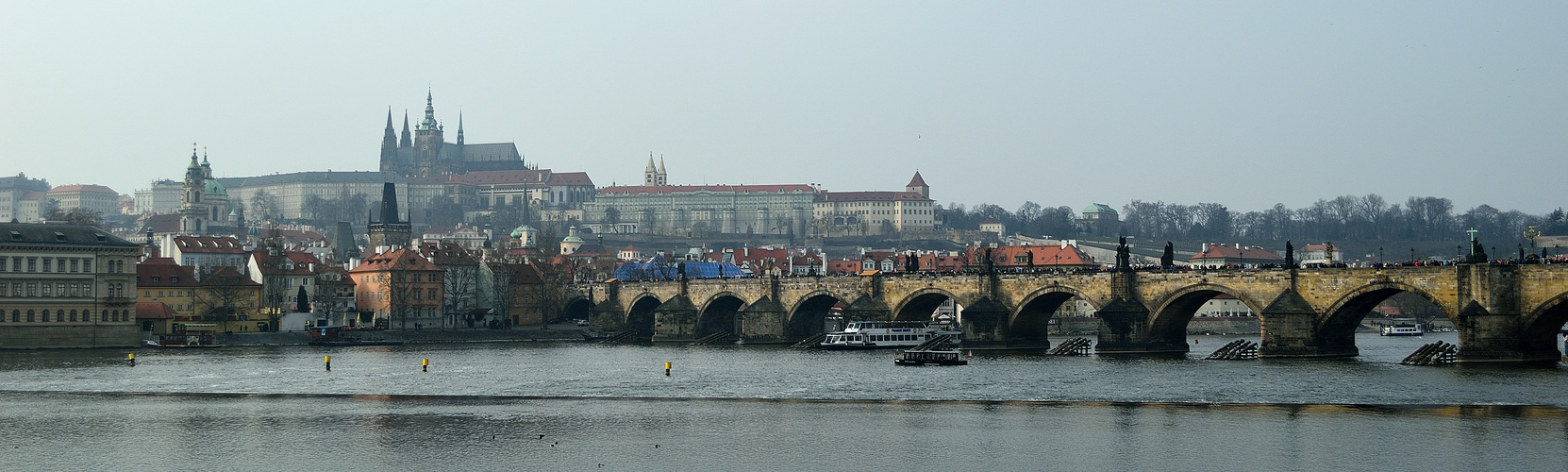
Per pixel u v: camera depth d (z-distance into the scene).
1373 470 134.12
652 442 152.00
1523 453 140.75
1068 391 195.62
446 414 174.62
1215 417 166.25
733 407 181.25
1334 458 139.75
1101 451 144.88
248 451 146.88
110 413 176.38
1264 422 161.88
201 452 146.38
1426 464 136.50
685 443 151.38
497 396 196.88
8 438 155.12
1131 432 156.00
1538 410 168.25
